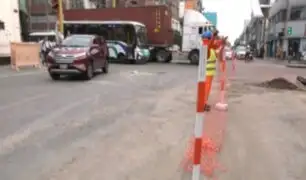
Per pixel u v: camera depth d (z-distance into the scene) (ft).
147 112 23.71
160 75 50.72
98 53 45.47
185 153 15.31
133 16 84.99
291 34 150.82
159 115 22.84
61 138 17.25
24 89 32.37
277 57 148.36
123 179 12.55
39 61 55.36
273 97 31.27
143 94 31.65
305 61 122.21
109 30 78.28
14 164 13.78
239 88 37.42
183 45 84.38
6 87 33.12
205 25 82.38
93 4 155.53
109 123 20.42
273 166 13.97
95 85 36.88
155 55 86.84
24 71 49.49
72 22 81.71
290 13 151.33
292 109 25.49
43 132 18.21
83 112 23.21
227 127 19.86
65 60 39.55
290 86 38.65
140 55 77.00
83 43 43.65
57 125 19.69
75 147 15.94
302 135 18.45
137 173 13.11
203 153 15.15
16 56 50.57
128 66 69.10
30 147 15.80
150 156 14.94
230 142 16.97
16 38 66.33
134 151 15.56
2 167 13.46
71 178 12.58
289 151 15.81
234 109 25.18
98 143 16.58
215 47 23.93
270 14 204.33
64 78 42.75
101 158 14.61
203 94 9.00
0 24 61.31
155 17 83.51
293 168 13.79
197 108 9.09
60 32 57.88
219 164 14.03
